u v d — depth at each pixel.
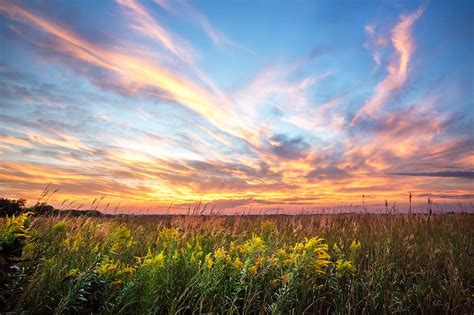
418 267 6.46
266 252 5.75
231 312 4.07
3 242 3.44
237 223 8.73
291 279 4.58
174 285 4.66
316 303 4.93
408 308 4.91
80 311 3.72
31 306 3.56
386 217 10.76
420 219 10.95
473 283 6.11
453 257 6.68
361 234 8.80
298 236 8.36
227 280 4.76
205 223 8.26
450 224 10.38
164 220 8.59
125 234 6.54
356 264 6.41
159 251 5.91
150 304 4.00
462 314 4.87
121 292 4.06
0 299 3.31
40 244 4.76
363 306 5.04
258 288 4.80
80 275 3.84
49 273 4.04
